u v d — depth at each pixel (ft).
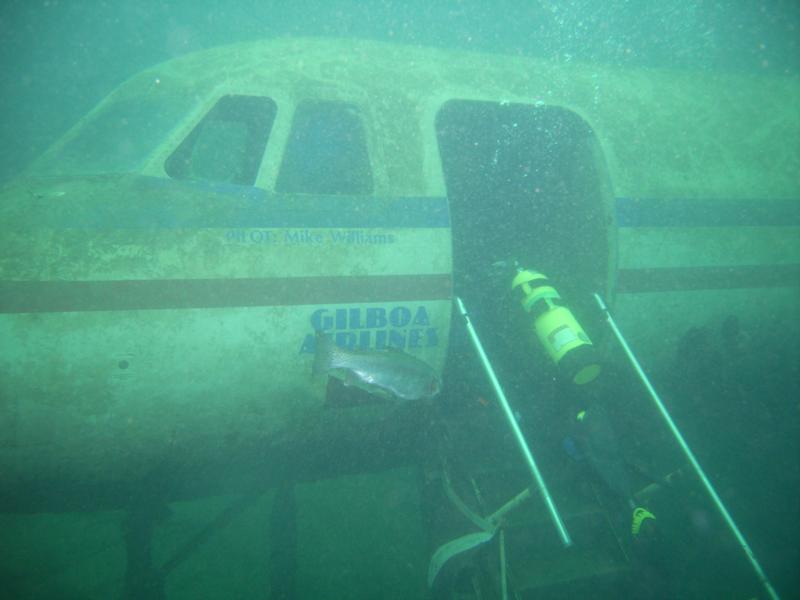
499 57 13.47
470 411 13.01
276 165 9.75
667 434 14.28
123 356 8.14
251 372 8.99
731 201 13.41
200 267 8.62
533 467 9.00
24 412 7.74
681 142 13.58
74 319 7.89
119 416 8.29
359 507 23.71
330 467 11.30
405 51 12.49
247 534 22.08
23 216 8.14
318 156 11.87
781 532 14.01
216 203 9.05
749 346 14.21
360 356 7.36
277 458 10.25
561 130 13.80
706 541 13.74
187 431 8.89
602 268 12.67
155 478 9.32
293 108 10.28
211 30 33.76
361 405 10.09
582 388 10.45
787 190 14.15
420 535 21.83
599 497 10.63
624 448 13.38
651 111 13.82
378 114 10.78
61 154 9.36
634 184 12.56
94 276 8.05
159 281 8.36
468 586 10.18
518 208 18.76
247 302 8.83
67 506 9.55
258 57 10.87
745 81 15.89
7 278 7.66
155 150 9.33
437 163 10.75
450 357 15.23
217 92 10.03
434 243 10.14
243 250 8.90
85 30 34.37
